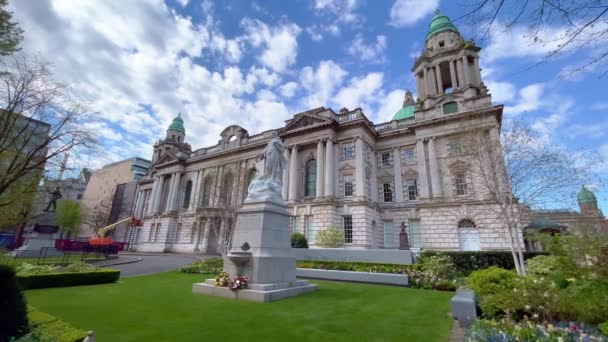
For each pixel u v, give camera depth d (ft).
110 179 289.94
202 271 69.36
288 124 144.87
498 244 98.58
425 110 130.00
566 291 24.95
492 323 22.65
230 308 31.81
